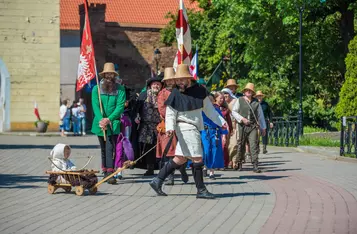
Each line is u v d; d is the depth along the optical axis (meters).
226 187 14.77
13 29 44.81
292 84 42.25
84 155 24.31
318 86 42.31
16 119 44.78
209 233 9.63
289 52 41.81
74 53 58.97
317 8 40.16
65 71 58.00
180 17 17.47
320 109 42.53
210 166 16.25
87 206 12.04
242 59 46.00
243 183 15.52
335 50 41.59
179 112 13.04
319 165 20.19
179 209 11.70
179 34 17.53
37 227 10.05
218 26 51.78
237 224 10.29
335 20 42.34
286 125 29.16
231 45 46.25
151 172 17.12
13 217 10.92
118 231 9.75
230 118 18.14
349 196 13.17
